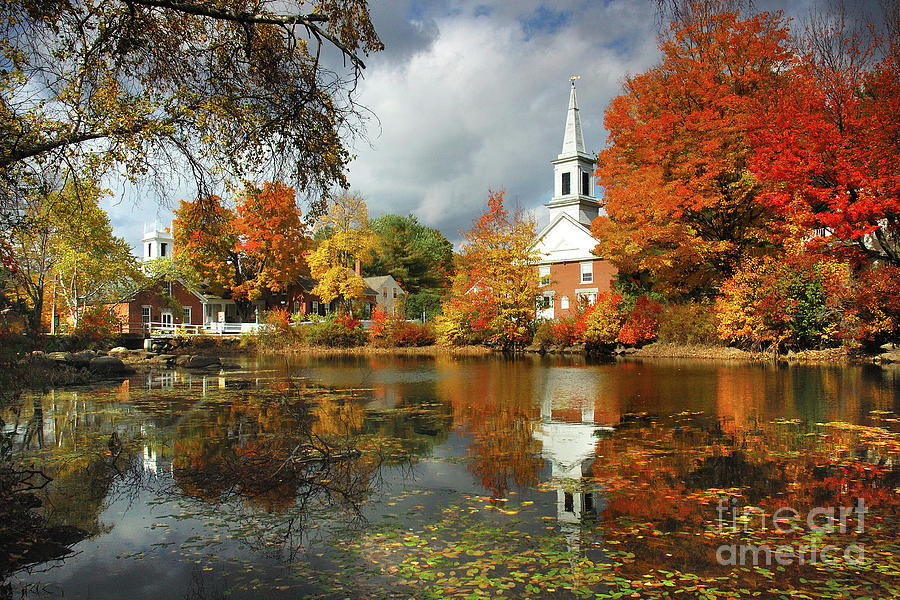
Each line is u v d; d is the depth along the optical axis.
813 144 19.75
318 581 3.81
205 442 8.23
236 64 7.29
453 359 28.62
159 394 14.13
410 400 12.64
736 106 25.78
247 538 4.61
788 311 23.20
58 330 31.77
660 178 27.09
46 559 4.26
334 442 8.16
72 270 33.12
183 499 5.65
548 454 7.38
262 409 11.46
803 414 10.06
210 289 50.62
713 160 25.66
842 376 16.06
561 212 43.09
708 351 26.19
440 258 75.00
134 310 44.81
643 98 29.03
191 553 4.32
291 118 7.32
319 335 39.66
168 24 7.12
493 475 6.39
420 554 4.23
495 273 35.19
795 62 24.14
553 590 3.64
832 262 22.81
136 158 7.61
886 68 19.14
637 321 29.31
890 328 20.70
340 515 5.12
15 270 8.22
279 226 42.50
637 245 28.06
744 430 8.76
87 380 17.53
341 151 7.60
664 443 7.94
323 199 7.84
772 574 3.85
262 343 38.72
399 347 39.56
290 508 5.33
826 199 19.98
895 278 20.23
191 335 38.75
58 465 7.00
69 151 7.48
